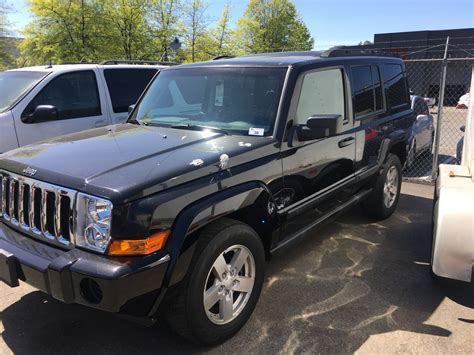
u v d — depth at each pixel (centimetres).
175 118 386
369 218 537
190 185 264
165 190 252
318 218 393
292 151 340
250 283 308
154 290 243
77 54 2391
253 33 4078
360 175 450
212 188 274
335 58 418
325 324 317
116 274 227
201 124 362
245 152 303
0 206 309
